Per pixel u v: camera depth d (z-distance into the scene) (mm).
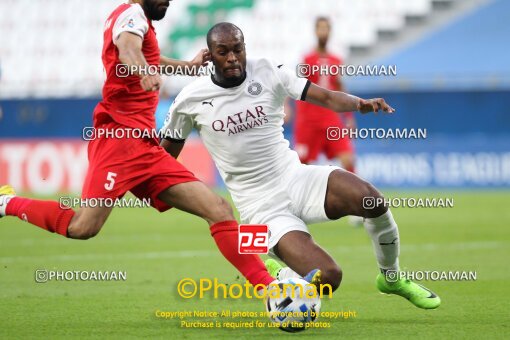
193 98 21328
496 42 78938
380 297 24500
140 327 20031
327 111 46500
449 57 78938
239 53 20469
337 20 83625
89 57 84938
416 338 18453
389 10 82812
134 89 20625
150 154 20688
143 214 57656
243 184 21719
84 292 25547
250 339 18453
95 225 20734
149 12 21000
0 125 72062
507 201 60062
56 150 69375
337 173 21094
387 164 69438
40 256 35031
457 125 69438
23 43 86125
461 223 47625
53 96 73562
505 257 33500
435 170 69500
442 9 81750
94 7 87688
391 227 21062
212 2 84375
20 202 21312
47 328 19875
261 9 84938
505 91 68938
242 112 21078
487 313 21734
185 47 83375
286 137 70438
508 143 69188
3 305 23219
